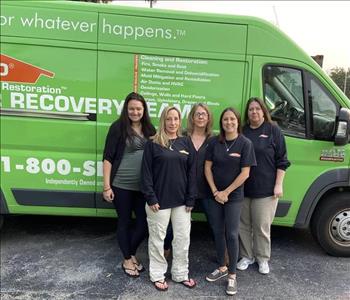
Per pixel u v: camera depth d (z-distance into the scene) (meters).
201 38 3.88
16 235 4.54
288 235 4.88
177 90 3.95
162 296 3.40
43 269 3.79
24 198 4.07
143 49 3.87
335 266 4.07
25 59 3.86
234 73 3.94
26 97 3.91
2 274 3.67
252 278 3.77
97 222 4.99
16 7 3.81
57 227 4.81
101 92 3.92
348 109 3.99
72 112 3.95
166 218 3.39
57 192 4.07
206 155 3.47
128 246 3.70
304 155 4.05
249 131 3.69
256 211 3.72
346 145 4.04
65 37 3.84
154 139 3.31
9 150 4.00
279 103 4.02
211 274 3.67
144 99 3.63
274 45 3.94
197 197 3.55
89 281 3.60
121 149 3.50
